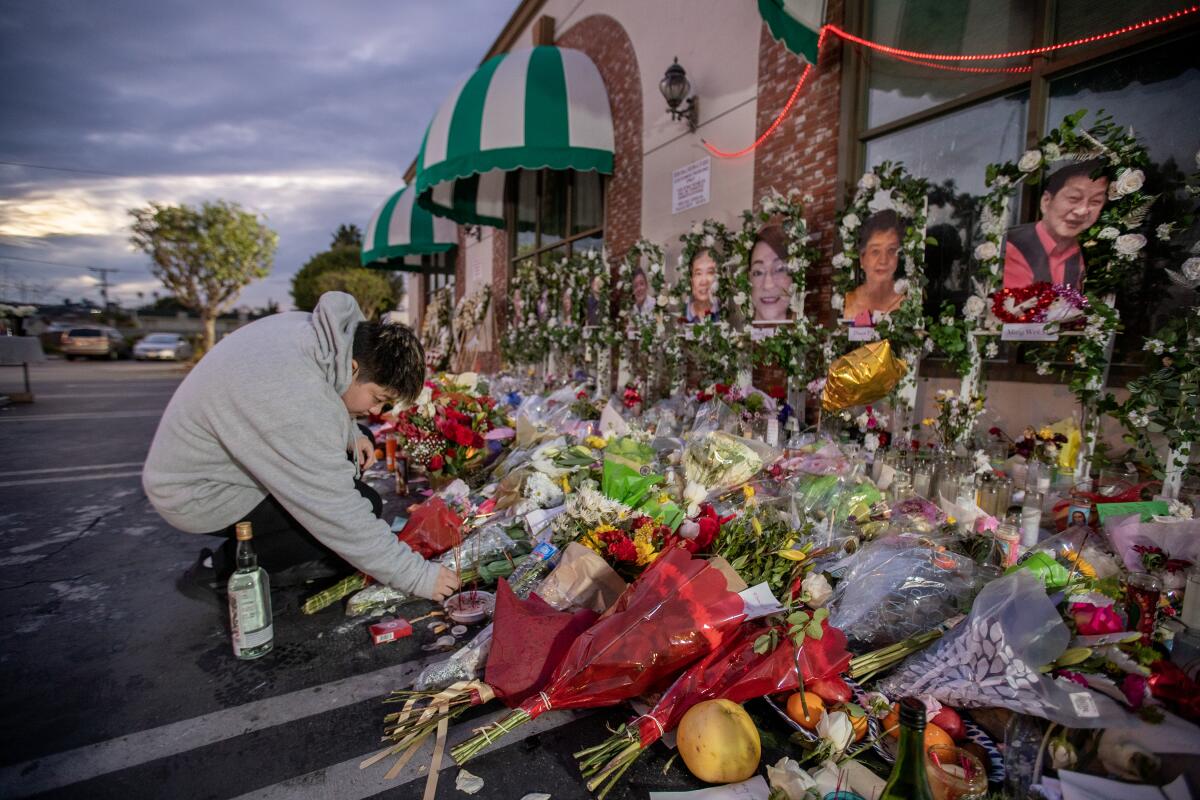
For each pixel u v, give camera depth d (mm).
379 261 17766
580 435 4504
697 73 6426
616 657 1772
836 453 3438
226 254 25750
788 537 2459
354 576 2797
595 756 1707
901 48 4539
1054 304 3121
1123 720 1517
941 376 4359
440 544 2961
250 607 2314
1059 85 3635
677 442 4273
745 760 1633
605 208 8172
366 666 2299
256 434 2174
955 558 2312
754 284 5434
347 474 2289
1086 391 3043
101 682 2184
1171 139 3150
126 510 4332
